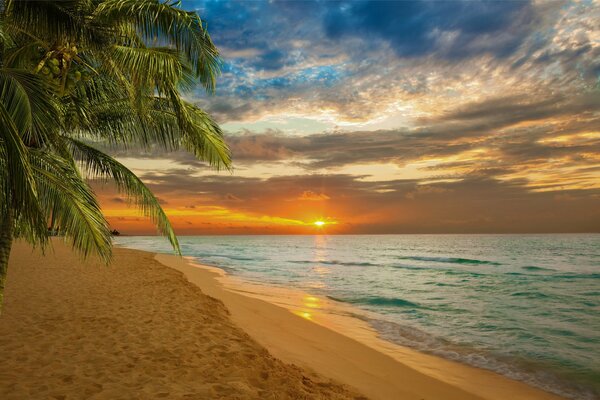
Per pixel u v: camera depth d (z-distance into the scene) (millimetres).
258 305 11688
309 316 11227
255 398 4312
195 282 16375
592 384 6438
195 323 7871
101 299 9984
